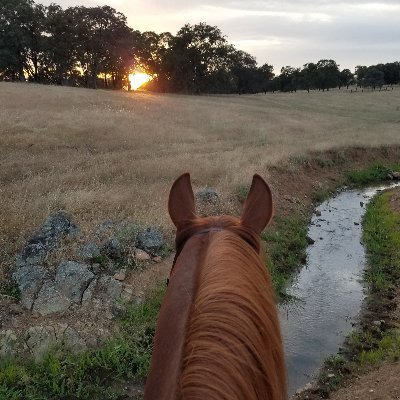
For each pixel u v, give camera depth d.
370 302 9.84
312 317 9.16
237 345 1.12
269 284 1.49
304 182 19.22
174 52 83.62
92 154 18.41
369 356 7.71
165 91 87.12
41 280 7.78
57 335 6.95
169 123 29.91
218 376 1.04
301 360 7.73
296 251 12.32
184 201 2.00
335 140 27.94
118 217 10.59
